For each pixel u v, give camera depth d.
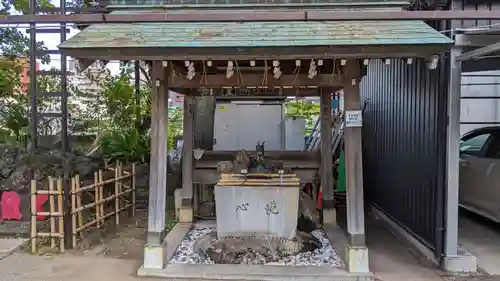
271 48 3.45
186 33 3.77
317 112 13.05
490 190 5.64
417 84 5.12
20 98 7.16
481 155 6.05
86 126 7.31
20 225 5.84
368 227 6.26
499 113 7.38
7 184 6.59
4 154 6.68
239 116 9.04
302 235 5.20
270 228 4.80
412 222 5.26
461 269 4.39
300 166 6.49
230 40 3.56
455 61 4.35
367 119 7.62
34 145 5.22
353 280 4.10
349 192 4.23
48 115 5.20
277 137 9.05
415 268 4.49
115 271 4.38
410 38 3.49
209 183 6.41
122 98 7.56
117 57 3.61
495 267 4.52
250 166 5.46
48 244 5.19
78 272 4.35
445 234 4.47
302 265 4.43
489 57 4.25
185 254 4.81
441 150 4.46
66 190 5.05
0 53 7.76
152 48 3.46
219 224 4.83
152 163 4.37
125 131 7.27
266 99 9.05
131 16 3.68
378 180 6.85
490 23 4.38
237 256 4.59
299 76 4.38
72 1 6.15
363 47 3.44
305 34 3.68
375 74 7.06
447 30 4.34
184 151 6.27
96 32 3.82
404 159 5.55
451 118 4.38
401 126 5.68
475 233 5.81
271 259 4.57
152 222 4.36
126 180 6.71
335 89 5.82
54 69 5.50
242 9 4.13
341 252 4.82
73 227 5.10
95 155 6.39
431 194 4.70
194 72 4.15
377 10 4.05
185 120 6.27
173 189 8.02
